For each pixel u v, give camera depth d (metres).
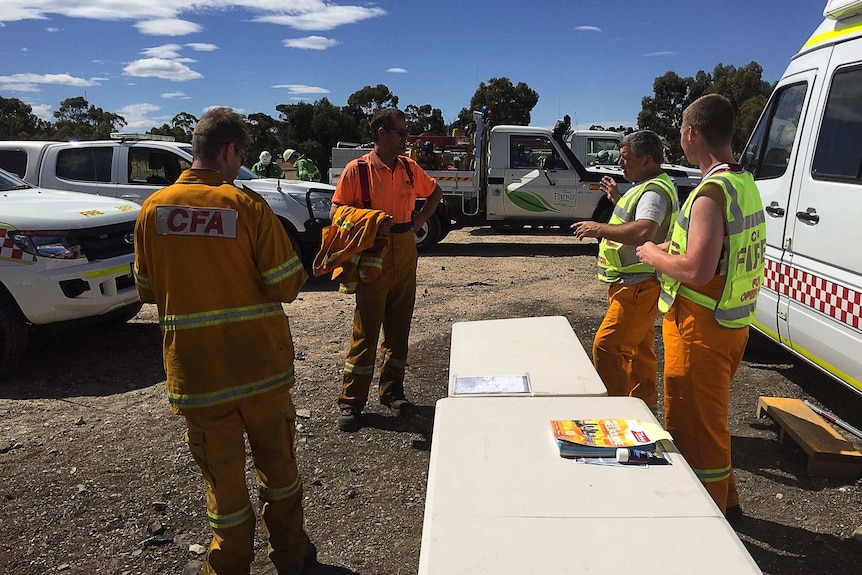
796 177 4.24
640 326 3.62
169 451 3.91
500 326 3.14
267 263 2.43
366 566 2.89
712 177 2.48
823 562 2.87
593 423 1.89
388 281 4.11
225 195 2.39
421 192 4.29
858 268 3.57
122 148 8.59
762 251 2.65
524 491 1.59
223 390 2.41
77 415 4.44
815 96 4.18
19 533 3.09
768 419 4.35
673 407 2.70
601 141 13.53
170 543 3.04
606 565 1.31
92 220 5.25
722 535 1.41
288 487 2.67
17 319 5.01
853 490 3.47
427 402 4.65
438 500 1.55
